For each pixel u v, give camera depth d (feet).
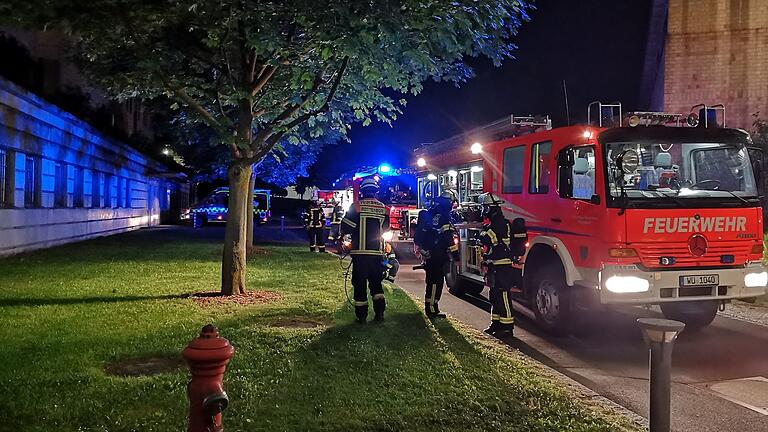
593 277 24.32
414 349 22.11
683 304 27.53
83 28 24.20
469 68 32.89
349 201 93.50
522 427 15.29
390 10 24.98
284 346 21.84
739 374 21.53
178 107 37.70
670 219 23.59
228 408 15.75
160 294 32.45
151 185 118.01
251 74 32.12
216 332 11.61
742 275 24.11
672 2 62.80
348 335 23.75
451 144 40.96
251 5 25.73
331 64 30.35
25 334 22.77
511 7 29.17
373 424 15.12
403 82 30.89
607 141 24.22
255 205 133.28
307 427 14.79
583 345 25.62
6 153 50.80
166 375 18.13
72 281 36.47
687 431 16.22
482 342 24.23
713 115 26.48
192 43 30.99
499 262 26.58
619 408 17.30
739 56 61.36
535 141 29.14
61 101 85.61
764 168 25.89
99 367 18.95
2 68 77.92
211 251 56.65
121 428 14.40
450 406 16.48
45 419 14.76
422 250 28.48
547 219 27.71
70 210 66.13
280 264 47.78
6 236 50.19
